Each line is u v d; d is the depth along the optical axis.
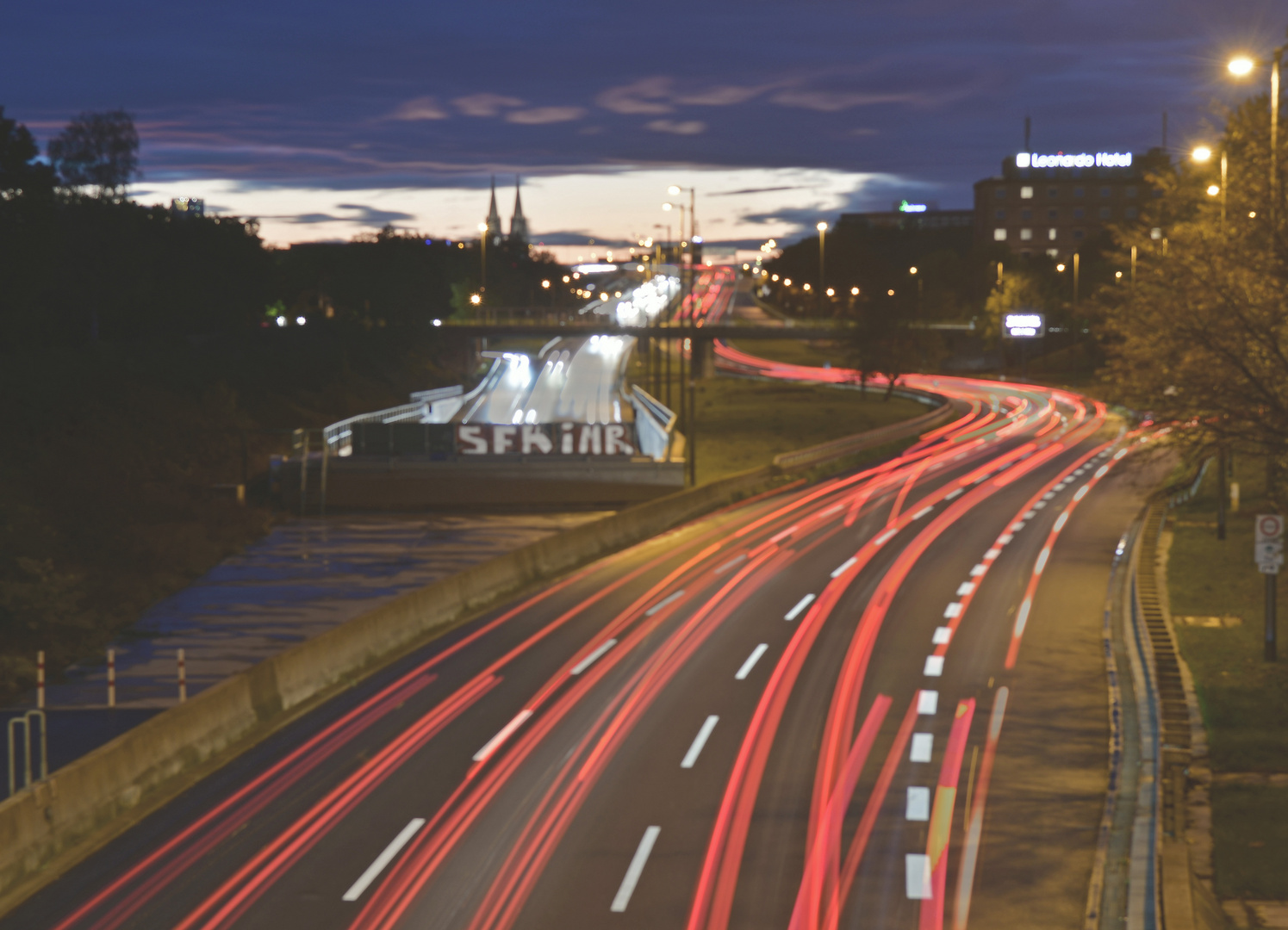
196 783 20.94
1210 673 28.12
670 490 69.00
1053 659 29.67
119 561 47.47
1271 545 29.05
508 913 15.38
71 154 107.31
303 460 68.38
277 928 14.98
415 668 29.38
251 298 143.50
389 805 19.48
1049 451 84.50
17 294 89.69
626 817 18.81
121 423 81.69
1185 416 27.00
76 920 15.39
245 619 39.19
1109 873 16.69
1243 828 18.42
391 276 164.12
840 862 17.06
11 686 29.00
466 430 69.81
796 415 111.44
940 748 22.50
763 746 22.61
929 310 179.00
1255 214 26.34
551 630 33.47
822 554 46.12
